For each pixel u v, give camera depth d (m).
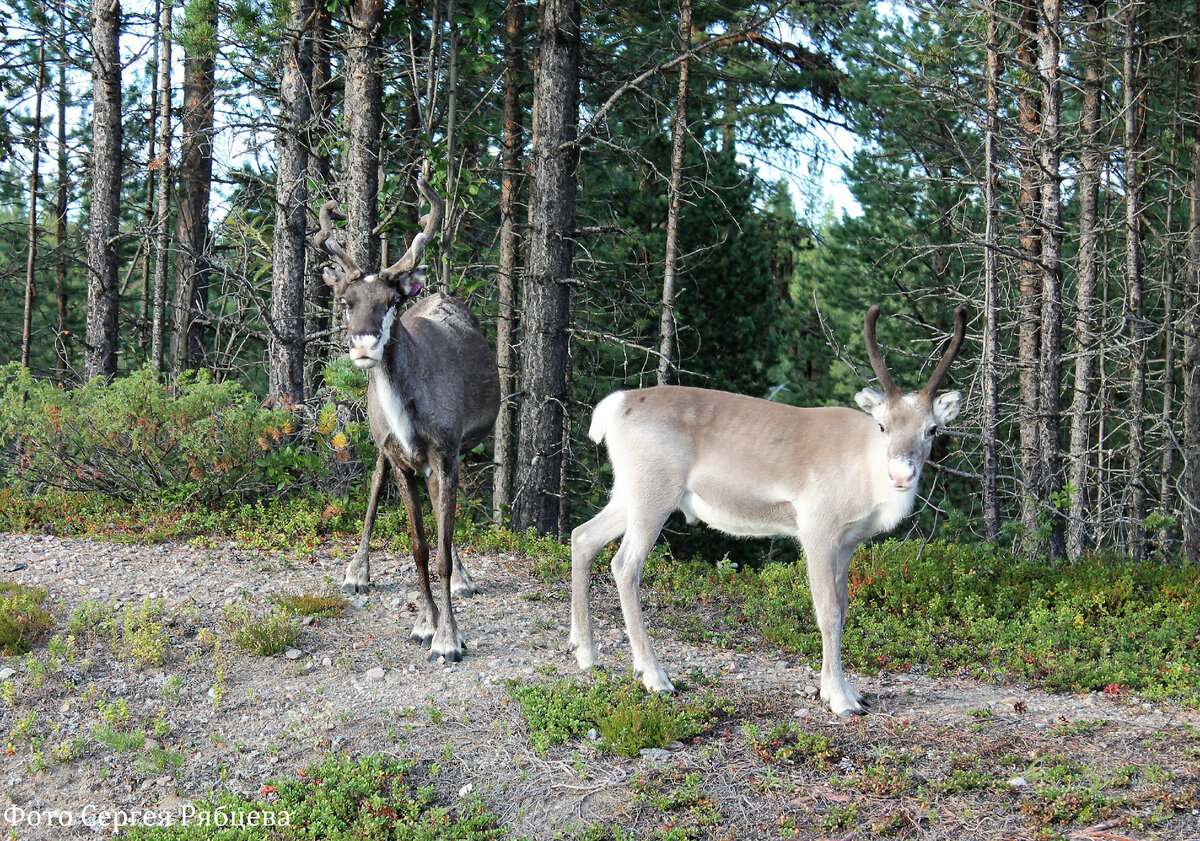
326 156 12.44
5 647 5.96
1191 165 14.37
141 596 6.99
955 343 5.38
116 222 12.92
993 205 10.65
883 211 18.14
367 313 5.72
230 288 15.90
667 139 15.69
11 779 5.05
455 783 4.96
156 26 14.09
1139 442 12.88
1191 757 4.94
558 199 11.61
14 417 9.42
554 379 11.83
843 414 5.84
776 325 18.61
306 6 11.16
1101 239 14.59
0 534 8.50
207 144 13.56
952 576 8.65
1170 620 7.64
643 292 15.22
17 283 22.98
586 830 4.54
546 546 9.15
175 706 5.62
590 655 6.19
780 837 4.44
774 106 16.28
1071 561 10.14
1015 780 4.74
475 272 14.89
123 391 9.26
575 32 11.58
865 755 5.05
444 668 6.17
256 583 7.40
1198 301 13.12
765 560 17.42
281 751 5.27
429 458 6.45
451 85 11.37
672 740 5.19
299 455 9.49
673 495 5.91
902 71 11.07
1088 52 12.26
